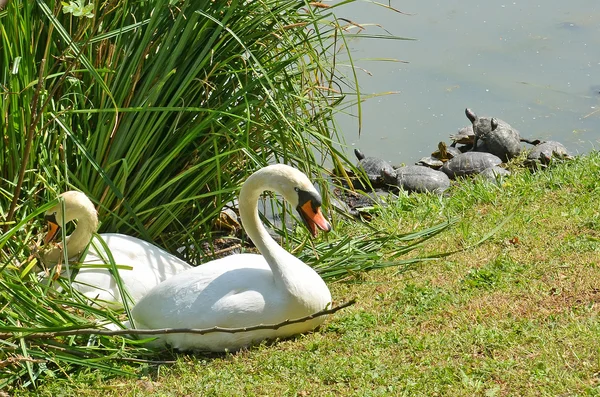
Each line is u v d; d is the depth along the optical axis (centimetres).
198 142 689
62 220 555
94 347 546
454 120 1275
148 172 657
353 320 583
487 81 1375
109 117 642
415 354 525
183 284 557
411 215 841
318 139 721
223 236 805
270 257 557
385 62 1438
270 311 541
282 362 530
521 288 604
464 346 527
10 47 625
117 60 640
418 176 1048
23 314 558
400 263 673
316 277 567
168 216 688
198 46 654
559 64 1418
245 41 661
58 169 640
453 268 663
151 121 637
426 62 1444
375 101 1332
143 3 646
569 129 1220
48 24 639
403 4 1673
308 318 528
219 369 530
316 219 568
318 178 707
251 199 570
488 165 1088
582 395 461
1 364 509
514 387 478
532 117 1264
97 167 623
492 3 1681
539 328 539
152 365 547
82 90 657
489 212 798
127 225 675
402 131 1254
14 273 584
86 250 599
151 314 560
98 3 649
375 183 1088
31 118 585
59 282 591
